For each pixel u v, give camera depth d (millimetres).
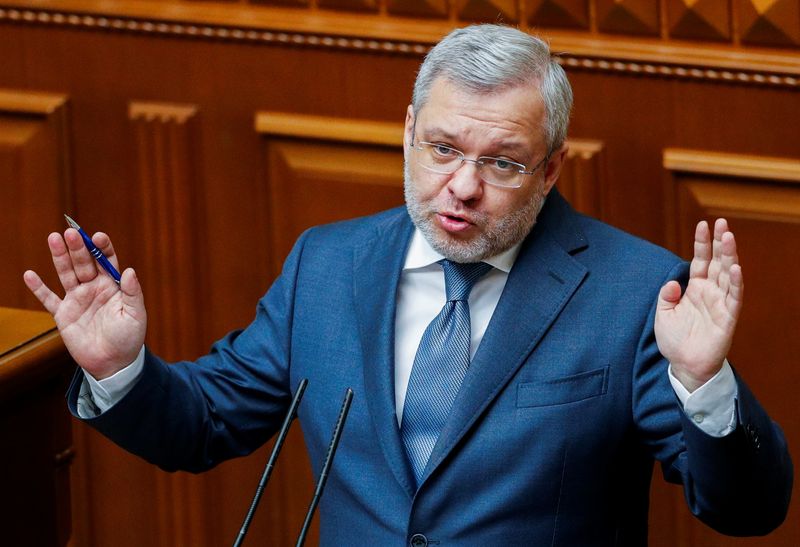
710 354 7145
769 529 7684
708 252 7230
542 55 7914
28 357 8250
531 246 8281
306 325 8562
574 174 12383
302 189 13203
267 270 13438
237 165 13305
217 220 13445
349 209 13141
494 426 7906
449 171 7809
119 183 13562
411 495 7945
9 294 13922
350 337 8398
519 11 12281
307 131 13016
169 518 13812
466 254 7918
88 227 13703
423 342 8172
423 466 8008
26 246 13805
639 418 7977
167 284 13625
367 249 8633
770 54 11805
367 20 12703
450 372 8094
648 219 12367
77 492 13930
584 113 12312
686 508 12641
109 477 13867
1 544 8305
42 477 8734
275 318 8727
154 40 13242
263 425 8742
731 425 7238
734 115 12008
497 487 7879
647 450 8102
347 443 8203
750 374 12367
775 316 12250
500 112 7707
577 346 8031
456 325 8156
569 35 12227
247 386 8625
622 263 8242
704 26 11859
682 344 7227
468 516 7871
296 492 13492
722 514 7492
